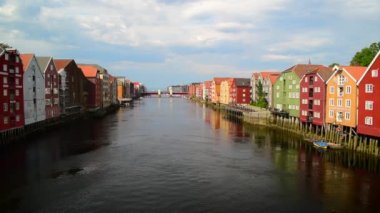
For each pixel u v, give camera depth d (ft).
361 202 98.02
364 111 161.38
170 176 122.42
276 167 136.15
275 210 92.02
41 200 98.37
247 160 148.46
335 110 189.78
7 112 182.70
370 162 143.84
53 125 255.91
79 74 342.03
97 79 406.62
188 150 170.09
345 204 96.48
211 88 642.63
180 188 109.19
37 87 226.17
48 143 186.50
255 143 191.72
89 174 124.47
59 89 277.64
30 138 202.28
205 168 134.10
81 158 150.00
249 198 100.78
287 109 265.13
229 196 102.27
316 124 211.61
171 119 333.21
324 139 189.57
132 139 203.10
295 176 123.44
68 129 247.70
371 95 156.66
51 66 255.70
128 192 104.99
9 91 184.85
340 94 185.06
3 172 126.82
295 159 150.20
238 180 118.21
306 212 90.94
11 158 149.38
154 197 100.89
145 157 152.97
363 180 118.42
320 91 205.77
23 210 91.40
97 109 393.29
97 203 96.02
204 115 383.45
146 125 278.05
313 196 102.73
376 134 153.99
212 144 188.24
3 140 176.55
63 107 285.64
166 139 204.85
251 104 390.01
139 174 124.77
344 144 171.12
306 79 225.15
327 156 155.63
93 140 197.98
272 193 105.19
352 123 175.01
